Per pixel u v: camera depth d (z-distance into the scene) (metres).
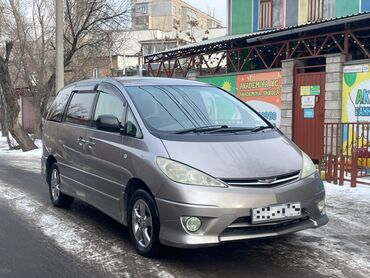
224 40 16.33
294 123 14.03
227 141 5.08
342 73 12.67
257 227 4.59
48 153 7.64
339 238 5.80
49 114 7.95
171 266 4.84
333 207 7.36
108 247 5.49
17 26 21.19
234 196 4.49
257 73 15.23
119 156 5.38
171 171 4.66
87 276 4.64
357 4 16.70
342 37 14.23
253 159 4.83
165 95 5.86
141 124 5.27
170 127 5.30
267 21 19.44
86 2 19.52
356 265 4.88
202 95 6.11
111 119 5.61
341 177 8.91
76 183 6.59
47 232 6.15
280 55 15.95
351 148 9.10
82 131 6.43
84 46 20.94
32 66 22.38
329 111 12.95
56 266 4.93
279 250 5.33
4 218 6.90
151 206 4.86
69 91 7.50
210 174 4.58
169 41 36.84
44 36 22.25
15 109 19.08
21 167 13.25
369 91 12.04
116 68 30.64
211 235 4.47
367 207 7.35
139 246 5.14
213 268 4.78
